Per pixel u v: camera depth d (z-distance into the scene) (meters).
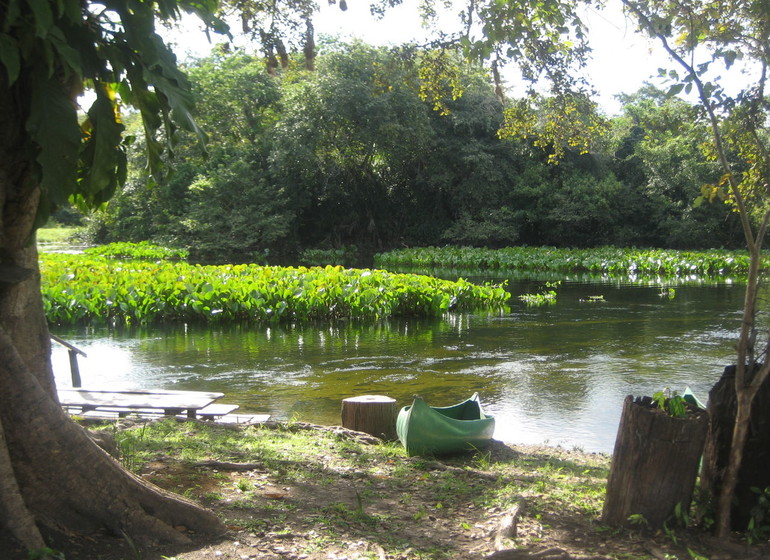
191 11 4.43
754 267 4.48
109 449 5.24
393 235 49.59
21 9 3.80
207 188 43.56
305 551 4.13
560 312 20.16
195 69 44.84
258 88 45.31
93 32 3.96
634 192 47.03
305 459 6.16
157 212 47.53
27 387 3.88
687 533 4.56
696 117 5.22
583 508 5.09
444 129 44.78
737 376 4.45
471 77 39.50
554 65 8.40
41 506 3.93
